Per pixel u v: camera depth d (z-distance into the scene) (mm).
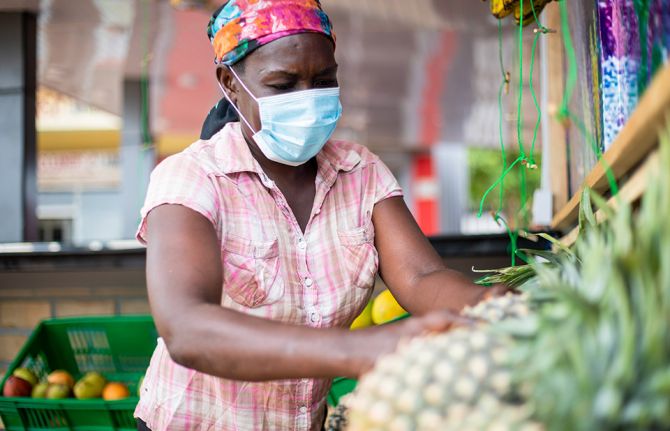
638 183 1022
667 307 787
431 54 6281
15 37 4137
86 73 6422
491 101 8188
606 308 833
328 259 1596
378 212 1652
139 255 3111
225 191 1537
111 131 11297
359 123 10258
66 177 12734
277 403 1579
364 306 1656
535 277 1273
